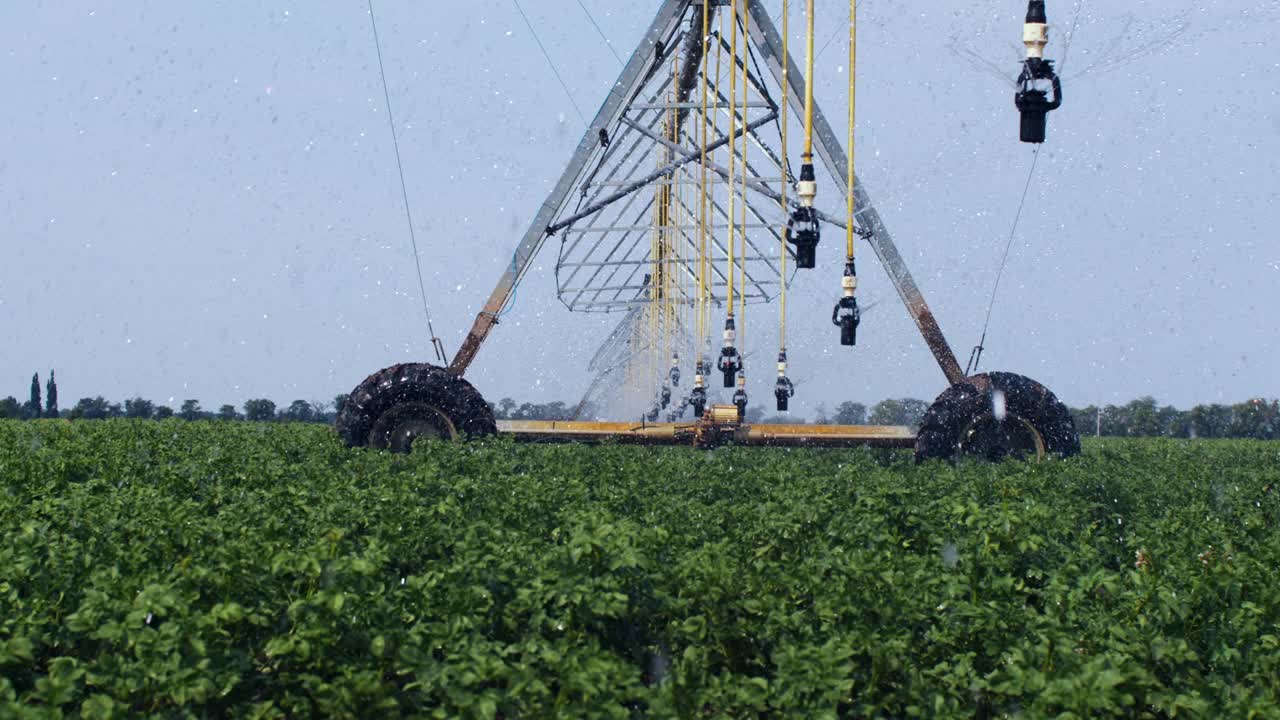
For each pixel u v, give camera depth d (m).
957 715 4.75
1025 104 10.84
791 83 17.47
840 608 5.68
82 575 6.37
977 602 6.01
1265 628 6.04
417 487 9.98
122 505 8.80
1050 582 6.40
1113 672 4.52
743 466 13.79
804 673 4.82
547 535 8.16
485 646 4.89
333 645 5.20
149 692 4.74
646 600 6.13
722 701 4.71
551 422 17.70
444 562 6.86
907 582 6.22
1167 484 12.53
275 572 5.90
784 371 21.58
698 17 21.30
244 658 5.09
